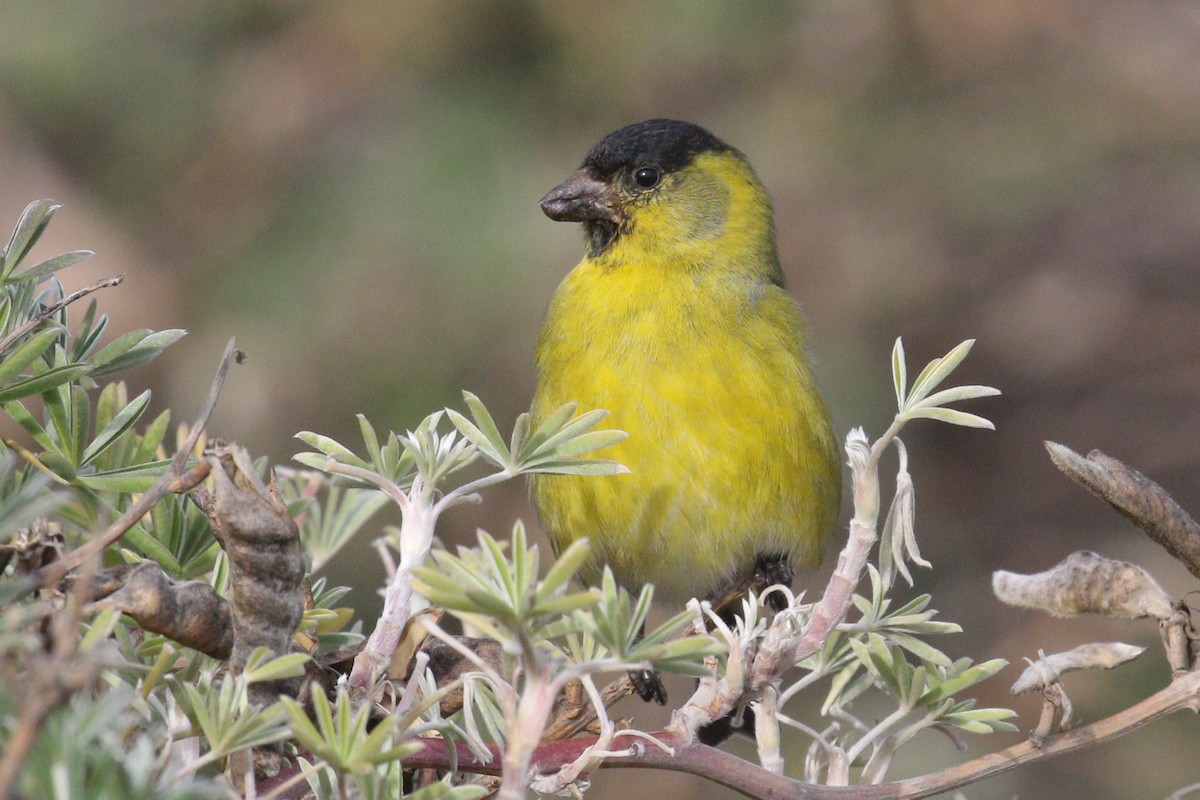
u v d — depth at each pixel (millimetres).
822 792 4074
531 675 3090
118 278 4020
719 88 13328
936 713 4395
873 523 4375
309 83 12383
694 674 3164
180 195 12016
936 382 4355
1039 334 13852
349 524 5125
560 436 4070
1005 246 13797
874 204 13383
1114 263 14164
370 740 3096
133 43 12250
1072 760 11258
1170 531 4180
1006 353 13906
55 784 2506
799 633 4418
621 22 12820
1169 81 14203
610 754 3865
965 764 4176
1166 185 14203
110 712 2631
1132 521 4219
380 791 3332
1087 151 14156
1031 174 13891
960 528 13445
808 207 13234
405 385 11570
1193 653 4145
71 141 11977
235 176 12078
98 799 2559
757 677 4324
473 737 3734
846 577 4352
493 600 2982
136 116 12102
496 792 4105
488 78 12586
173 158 12078
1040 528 13406
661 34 12906
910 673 4383
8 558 3346
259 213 11984
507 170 12141
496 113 12398
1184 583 12508
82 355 4145
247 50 12484
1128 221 14219
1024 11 13930
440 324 11688
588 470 4074
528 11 12695
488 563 3111
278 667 3281
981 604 12836
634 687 4527
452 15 12617
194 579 3844
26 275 3924
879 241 13266
